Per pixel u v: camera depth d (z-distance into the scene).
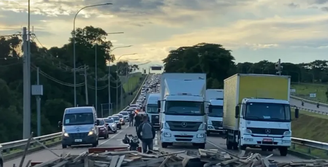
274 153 26.86
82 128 30.56
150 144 20.33
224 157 13.35
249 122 24.72
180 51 109.94
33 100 70.38
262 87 26.48
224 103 31.23
